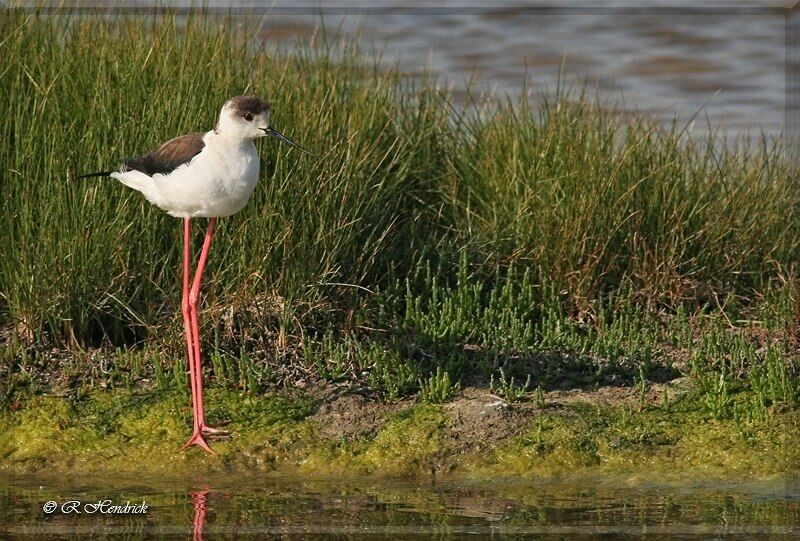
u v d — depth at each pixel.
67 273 10.65
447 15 22.73
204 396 10.18
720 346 10.88
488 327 11.12
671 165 12.50
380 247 11.60
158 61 11.87
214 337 10.74
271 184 11.16
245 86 12.17
